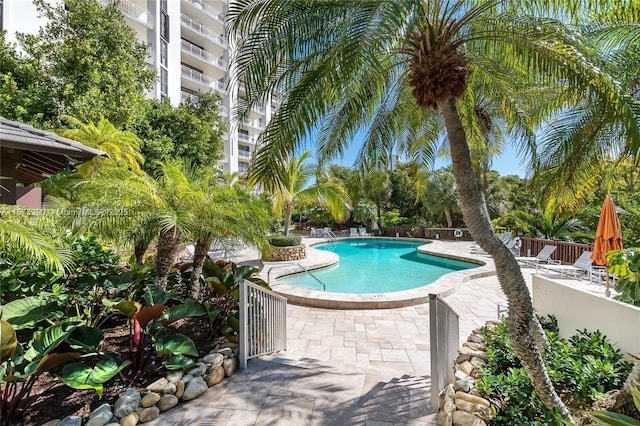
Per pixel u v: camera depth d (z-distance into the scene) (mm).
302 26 2898
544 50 2760
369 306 6418
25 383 2664
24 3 11195
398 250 17547
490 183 18484
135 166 9094
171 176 4629
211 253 7176
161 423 2635
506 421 2268
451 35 2867
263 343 4035
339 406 2918
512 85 4195
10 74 8711
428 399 3043
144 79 12227
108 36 10508
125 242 4453
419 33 2885
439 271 11844
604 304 3248
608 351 2912
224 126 15383
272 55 3084
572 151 3939
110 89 10062
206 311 3975
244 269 5074
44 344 2703
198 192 4398
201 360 3438
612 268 3678
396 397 3082
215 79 27453
